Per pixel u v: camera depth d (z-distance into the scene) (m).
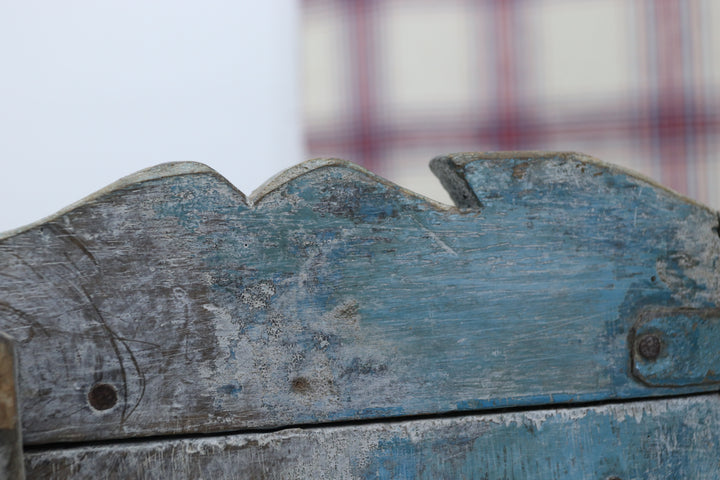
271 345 0.72
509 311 0.74
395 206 0.73
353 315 0.73
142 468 0.71
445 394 0.73
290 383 0.72
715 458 0.75
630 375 0.75
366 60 1.15
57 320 0.70
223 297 0.71
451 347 0.73
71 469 0.70
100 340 0.70
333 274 0.72
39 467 0.70
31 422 0.70
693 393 0.75
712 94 1.13
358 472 0.73
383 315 0.73
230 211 0.71
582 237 0.74
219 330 0.71
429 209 0.73
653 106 1.14
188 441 0.71
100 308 0.70
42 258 0.70
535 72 1.15
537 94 1.15
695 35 1.13
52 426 0.70
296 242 0.72
